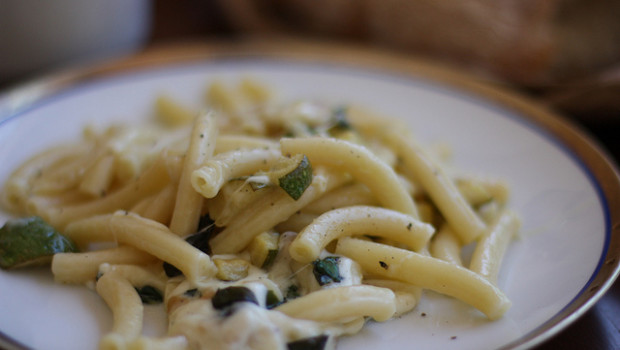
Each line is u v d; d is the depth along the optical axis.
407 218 0.26
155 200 0.26
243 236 0.25
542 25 0.39
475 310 0.24
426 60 0.38
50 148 0.31
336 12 0.41
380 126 0.30
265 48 0.38
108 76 0.35
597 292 0.24
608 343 0.24
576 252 0.26
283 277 0.25
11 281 0.25
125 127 0.31
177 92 0.36
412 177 0.29
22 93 0.33
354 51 0.38
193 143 0.25
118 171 0.28
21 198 0.28
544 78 0.40
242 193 0.25
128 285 0.24
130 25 0.40
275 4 0.43
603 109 0.35
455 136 0.34
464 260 0.27
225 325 0.22
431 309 0.25
